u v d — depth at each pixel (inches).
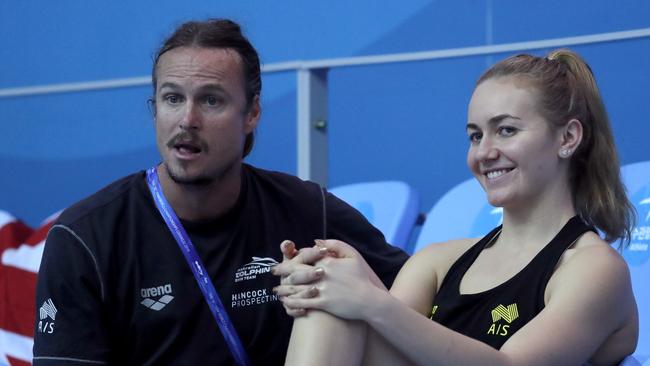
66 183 609.3
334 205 336.8
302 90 461.4
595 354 277.3
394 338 257.9
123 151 595.2
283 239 320.8
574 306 259.9
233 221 314.5
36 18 684.1
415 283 304.2
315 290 264.4
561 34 529.0
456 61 534.0
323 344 262.4
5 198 625.9
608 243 289.9
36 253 461.1
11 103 618.5
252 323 311.3
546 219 281.3
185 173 298.4
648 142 440.8
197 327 308.0
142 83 504.1
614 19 511.8
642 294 333.4
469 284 289.6
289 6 611.2
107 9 661.9
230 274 310.8
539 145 274.8
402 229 406.0
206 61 298.2
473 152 282.5
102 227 308.3
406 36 577.3
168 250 309.4
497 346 269.1
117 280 306.8
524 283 273.7
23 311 453.4
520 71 280.4
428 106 541.0
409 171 546.3
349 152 563.5
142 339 308.8
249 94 309.4
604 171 284.5
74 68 673.6
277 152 571.8
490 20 551.5
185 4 638.5
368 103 558.3
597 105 283.3
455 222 389.4
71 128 605.3
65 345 300.5
